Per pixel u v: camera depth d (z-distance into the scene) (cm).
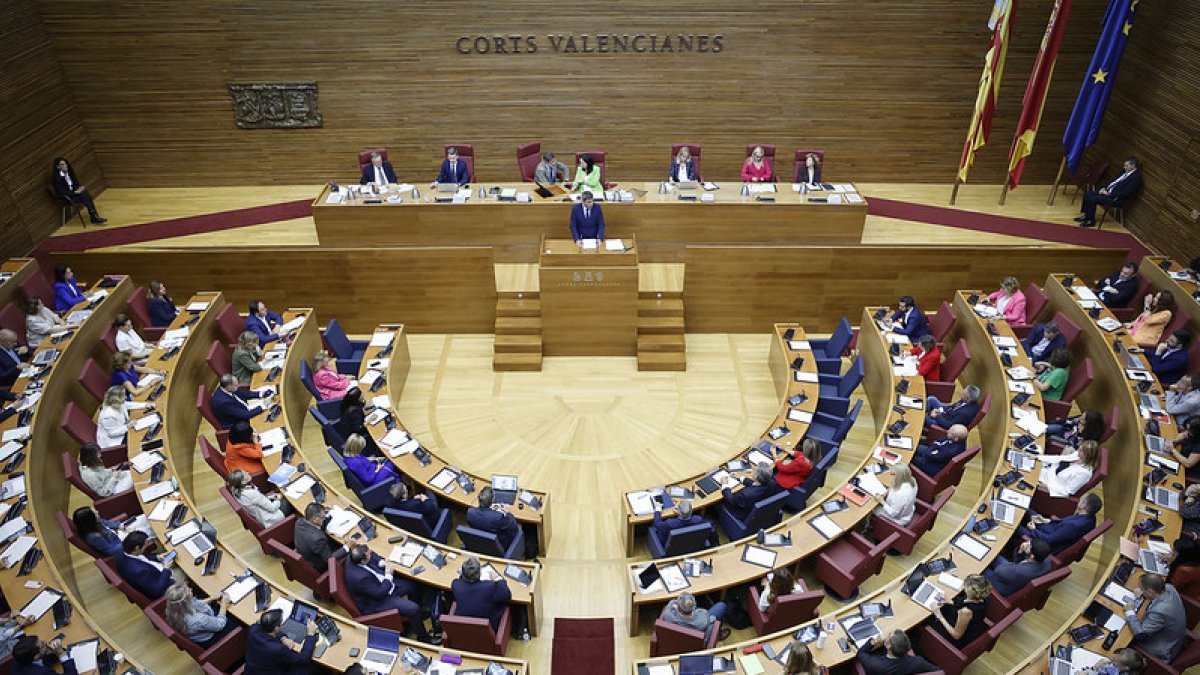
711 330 1370
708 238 1338
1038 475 902
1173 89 1273
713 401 1219
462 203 1308
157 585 761
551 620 855
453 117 1516
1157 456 902
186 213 1455
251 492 845
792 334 1208
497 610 767
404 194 1327
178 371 1073
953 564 787
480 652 754
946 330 1185
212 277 1332
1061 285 1208
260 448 938
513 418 1184
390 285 1328
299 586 879
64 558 875
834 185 1349
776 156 1560
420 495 972
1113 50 1249
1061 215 1433
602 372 1281
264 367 1107
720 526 946
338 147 1541
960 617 704
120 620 827
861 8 1421
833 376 1142
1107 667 659
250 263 1315
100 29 1408
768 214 1305
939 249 1295
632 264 1231
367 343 1266
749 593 789
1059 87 1483
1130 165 1325
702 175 1566
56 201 1391
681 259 1372
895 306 1355
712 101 1506
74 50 1421
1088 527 802
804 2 1416
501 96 1496
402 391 1235
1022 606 769
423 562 813
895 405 1031
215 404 1006
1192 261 1161
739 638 826
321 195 1323
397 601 773
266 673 686
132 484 895
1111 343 1079
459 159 1398
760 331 1372
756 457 959
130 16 1401
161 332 1198
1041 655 693
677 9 1420
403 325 1251
